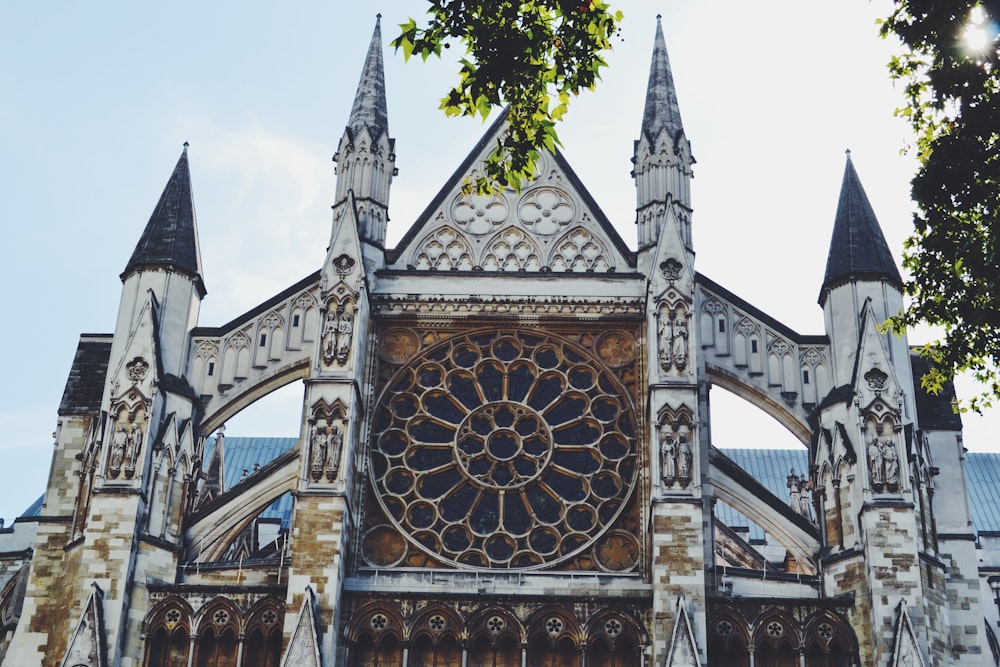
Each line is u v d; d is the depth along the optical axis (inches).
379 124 2449.6
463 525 2165.4
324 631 1979.6
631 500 2180.1
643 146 2432.3
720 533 2674.7
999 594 2834.6
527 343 2321.6
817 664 2015.3
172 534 2118.6
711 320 2326.5
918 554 2041.1
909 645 1945.1
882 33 1364.4
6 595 2598.4
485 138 2517.2
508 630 2036.2
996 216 1364.4
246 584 2085.4
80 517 2132.1
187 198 2406.5
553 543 2156.7
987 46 1298.0
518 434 2231.8
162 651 2026.3
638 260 2359.7
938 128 1451.8
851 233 2331.4
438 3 1373.0
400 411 2267.5
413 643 2030.0
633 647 2022.6
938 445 2225.6
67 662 1947.6
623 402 2261.3
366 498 2177.7
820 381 2278.5
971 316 1429.6
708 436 2214.6
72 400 2283.5
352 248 2263.8
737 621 2030.0
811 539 2149.4
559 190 2470.5
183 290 2303.2
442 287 2335.1
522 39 1376.7
